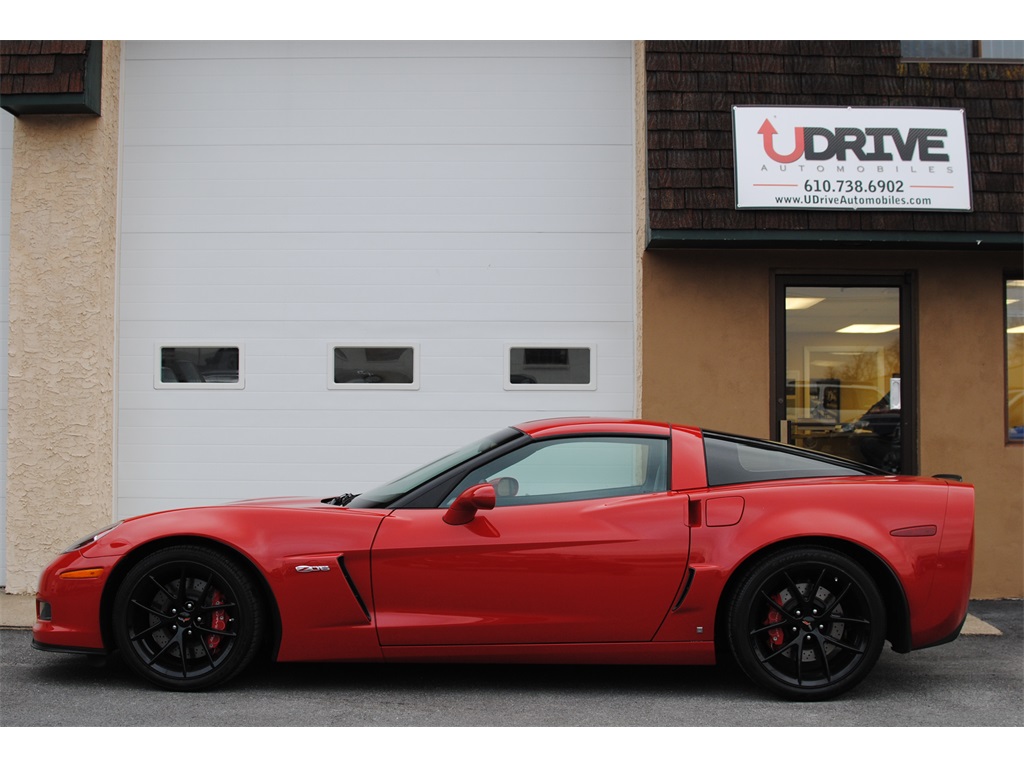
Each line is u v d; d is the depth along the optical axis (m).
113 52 7.21
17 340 6.98
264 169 7.39
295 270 7.36
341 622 4.29
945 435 7.03
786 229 6.59
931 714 4.15
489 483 4.49
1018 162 6.71
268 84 7.42
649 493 4.45
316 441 7.35
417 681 4.65
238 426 7.34
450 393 7.34
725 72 6.80
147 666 4.36
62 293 6.98
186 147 7.39
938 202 6.61
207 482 7.33
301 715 4.05
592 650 4.31
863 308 7.18
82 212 7.00
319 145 7.39
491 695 4.41
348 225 7.37
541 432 4.62
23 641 5.51
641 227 7.09
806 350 7.17
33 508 6.93
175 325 7.35
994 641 5.70
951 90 6.81
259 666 4.90
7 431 7.11
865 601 4.29
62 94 6.77
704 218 6.61
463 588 4.29
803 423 7.14
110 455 7.23
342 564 4.30
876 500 4.40
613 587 4.28
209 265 7.37
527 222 7.36
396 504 4.48
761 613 4.35
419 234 7.36
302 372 7.34
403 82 7.42
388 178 7.39
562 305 7.35
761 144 6.65
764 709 4.20
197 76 7.41
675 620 4.29
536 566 4.29
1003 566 6.96
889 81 6.80
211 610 4.38
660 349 7.04
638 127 7.22
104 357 7.10
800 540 4.33
